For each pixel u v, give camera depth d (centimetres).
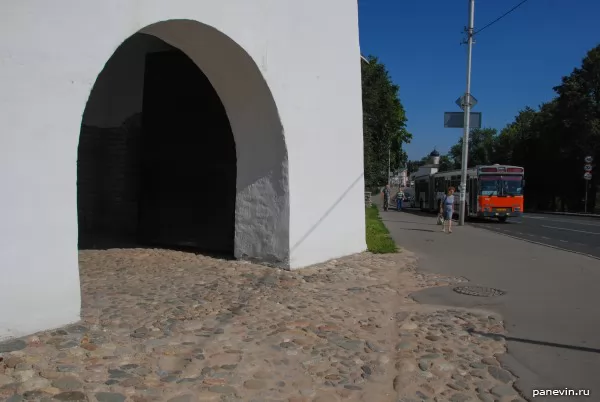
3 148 408
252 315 555
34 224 432
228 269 788
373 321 570
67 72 452
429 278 845
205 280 710
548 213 4166
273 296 644
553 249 1253
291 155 805
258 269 796
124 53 1088
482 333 543
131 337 458
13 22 411
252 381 392
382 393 390
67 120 454
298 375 411
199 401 354
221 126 902
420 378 421
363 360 452
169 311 549
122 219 1145
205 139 923
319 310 594
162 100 972
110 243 1004
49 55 438
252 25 720
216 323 519
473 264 1002
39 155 433
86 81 469
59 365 381
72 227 463
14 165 416
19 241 422
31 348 404
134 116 1109
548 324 577
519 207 2450
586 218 3262
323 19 891
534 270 934
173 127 960
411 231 1762
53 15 440
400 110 4012
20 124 419
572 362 461
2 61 405
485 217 2736
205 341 465
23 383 348
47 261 444
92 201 1178
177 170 958
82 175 1159
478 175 2444
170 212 968
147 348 437
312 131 861
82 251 910
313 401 369
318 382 401
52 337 430
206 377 391
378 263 947
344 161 970
